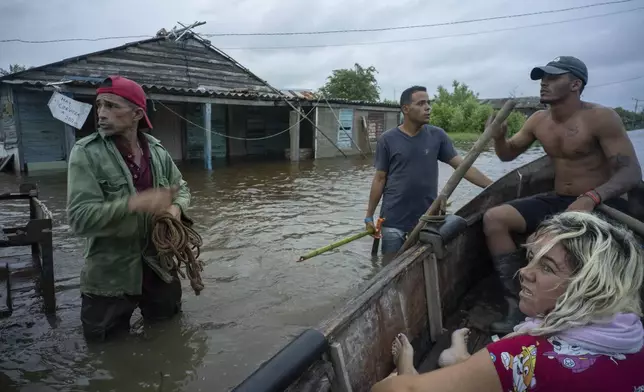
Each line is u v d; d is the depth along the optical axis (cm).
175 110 1681
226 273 478
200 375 296
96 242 308
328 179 1210
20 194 486
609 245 126
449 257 308
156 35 1622
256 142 1947
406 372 200
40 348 325
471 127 3981
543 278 135
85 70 1433
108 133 302
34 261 477
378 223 418
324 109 1772
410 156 406
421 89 401
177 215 329
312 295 423
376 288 209
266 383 131
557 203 333
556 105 323
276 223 704
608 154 307
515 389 122
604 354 119
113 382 289
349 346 180
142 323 362
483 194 379
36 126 1317
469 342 270
